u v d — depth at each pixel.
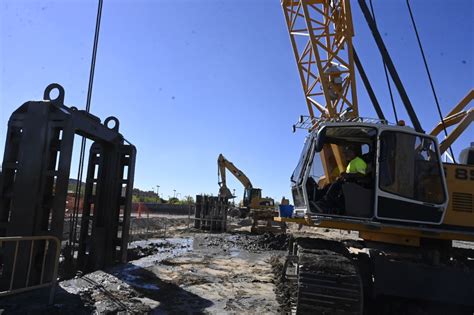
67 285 7.68
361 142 7.17
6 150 7.98
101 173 10.39
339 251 6.27
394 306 6.98
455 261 6.75
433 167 6.61
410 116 9.48
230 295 8.16
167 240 18.64
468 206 6.82
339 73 13.12
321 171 7.32
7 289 7.45
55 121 7.88
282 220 7.23
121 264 10.62
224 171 31.56
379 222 6.41
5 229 7.87
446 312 6.89
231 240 19.38
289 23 14.43
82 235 10.39
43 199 7.84
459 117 8.98
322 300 5.14
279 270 10.87
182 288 8.50
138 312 6.46
